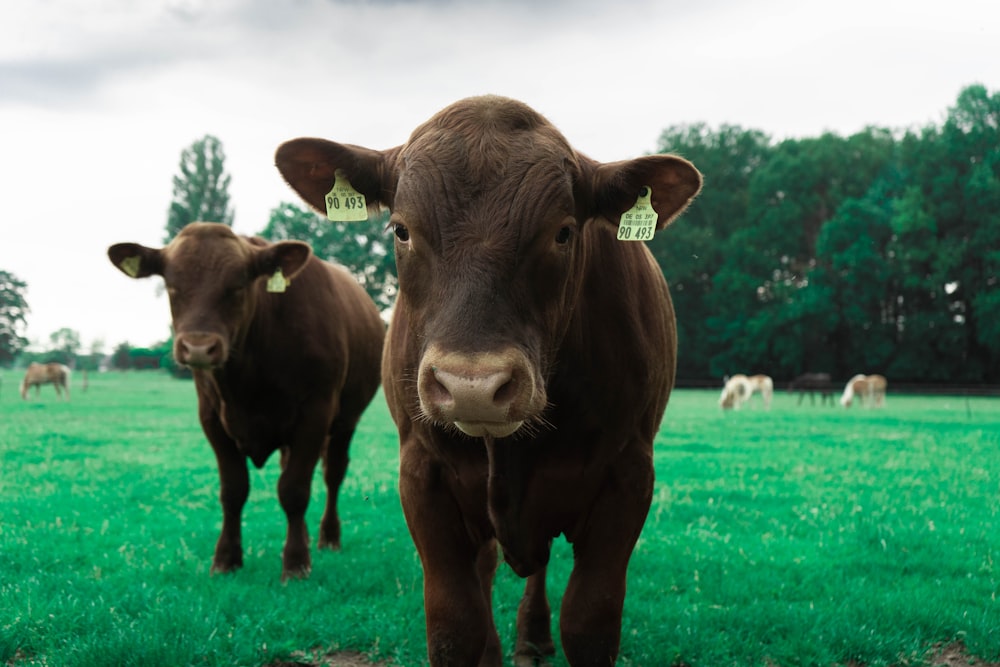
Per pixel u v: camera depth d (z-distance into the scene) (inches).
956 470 514.3
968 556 285.4
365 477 484.1
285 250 276.7
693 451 621.3
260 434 280.2
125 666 178.1
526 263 118.4
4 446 628.1
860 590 239.3
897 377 2468.0
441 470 144.6
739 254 2662.4
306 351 286.4
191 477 481.4
